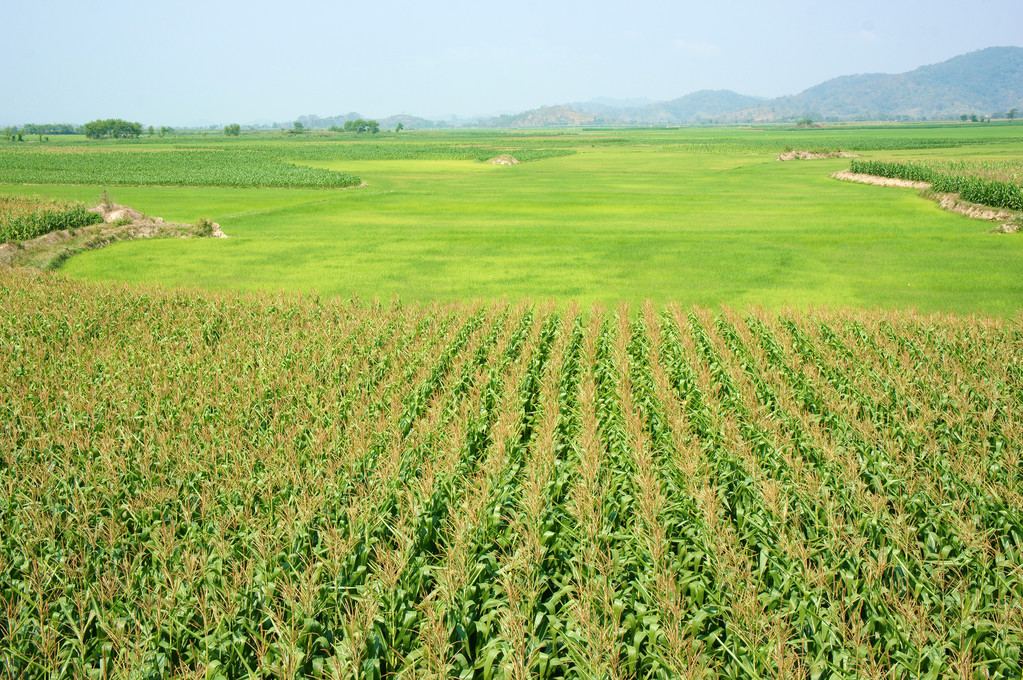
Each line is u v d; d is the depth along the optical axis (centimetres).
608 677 644
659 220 4972
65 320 2014
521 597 757
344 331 1925
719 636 743
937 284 2772
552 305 2242
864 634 703
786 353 1628
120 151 15762
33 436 1164
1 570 812
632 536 848
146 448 1079
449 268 3259
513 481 1038
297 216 5272
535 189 7500
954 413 1279
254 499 985
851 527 850
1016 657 685
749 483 994
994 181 4953
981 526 902
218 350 1766
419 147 18575
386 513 898
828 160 11194
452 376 1485
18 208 4266
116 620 713
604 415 1280
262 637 696
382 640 705
